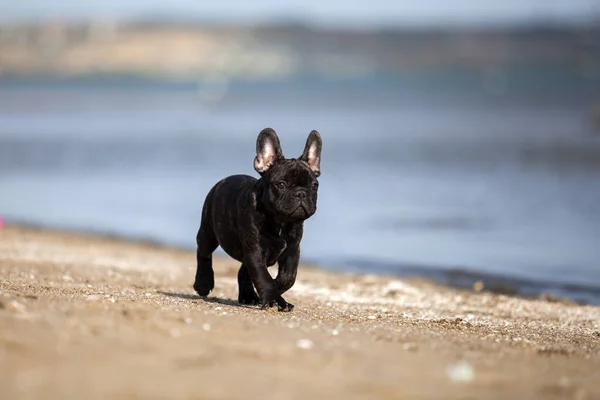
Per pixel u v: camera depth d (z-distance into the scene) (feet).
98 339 19.65
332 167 132.05
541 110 297.74
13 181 120.37
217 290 41.09
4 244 60.59
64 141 191.83
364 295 43.83
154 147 174.81
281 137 193.67
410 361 20.17
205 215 32.86
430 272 57.82
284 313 28.99
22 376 16.58
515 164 130.52
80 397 15.57
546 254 64.03
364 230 75.92
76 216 86.69
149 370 17.56
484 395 17.53
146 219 85.35
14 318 20.89
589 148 151.33
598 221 78.54
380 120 261.65
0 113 328.90
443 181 112.16
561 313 40.01
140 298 29.96
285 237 30.25
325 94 563.48
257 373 17.92
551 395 18.13
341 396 16.61
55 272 43.73
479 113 291.17
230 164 139.13
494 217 81.92
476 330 29.68
